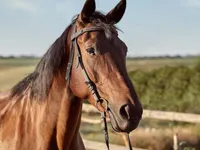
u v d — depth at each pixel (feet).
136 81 42.09
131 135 31.42
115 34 9.55
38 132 10.40
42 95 10.40
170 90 39.68
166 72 41.86
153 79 41.45
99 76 9.26
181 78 40.27
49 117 10.27
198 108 37.55
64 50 10.21
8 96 12.05
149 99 39.32
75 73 9.78
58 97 10.18
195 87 39.29
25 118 10.76
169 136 30.73
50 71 10.26
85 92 9.66
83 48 9.55
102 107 9.40
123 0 10.21
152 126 34.24
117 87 9.00
